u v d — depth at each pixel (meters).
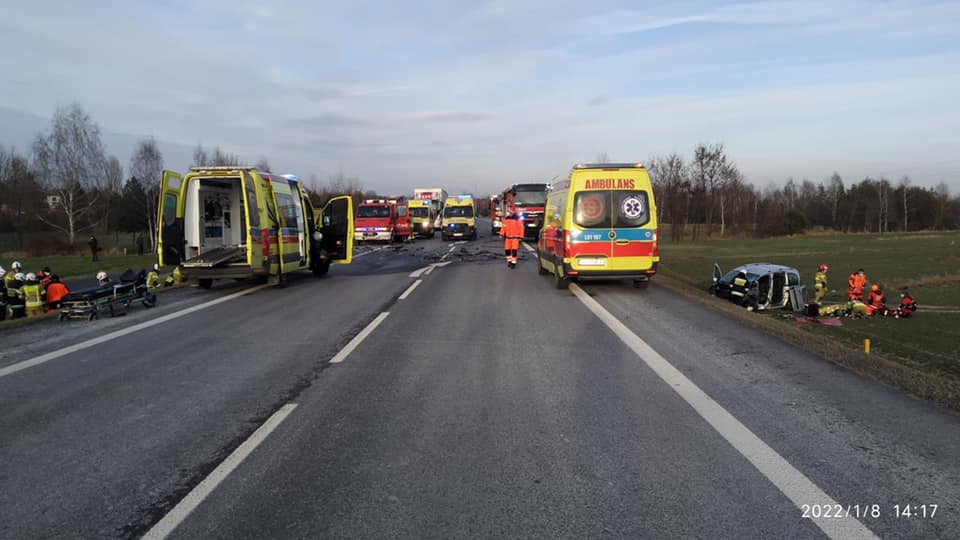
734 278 15.15
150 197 49.66
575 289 14.27
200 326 9.92
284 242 15.40
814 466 4.18
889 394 5.84
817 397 5.73
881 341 10.98
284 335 9.08
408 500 3.78
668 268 23.23
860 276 13.99
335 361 7.40
